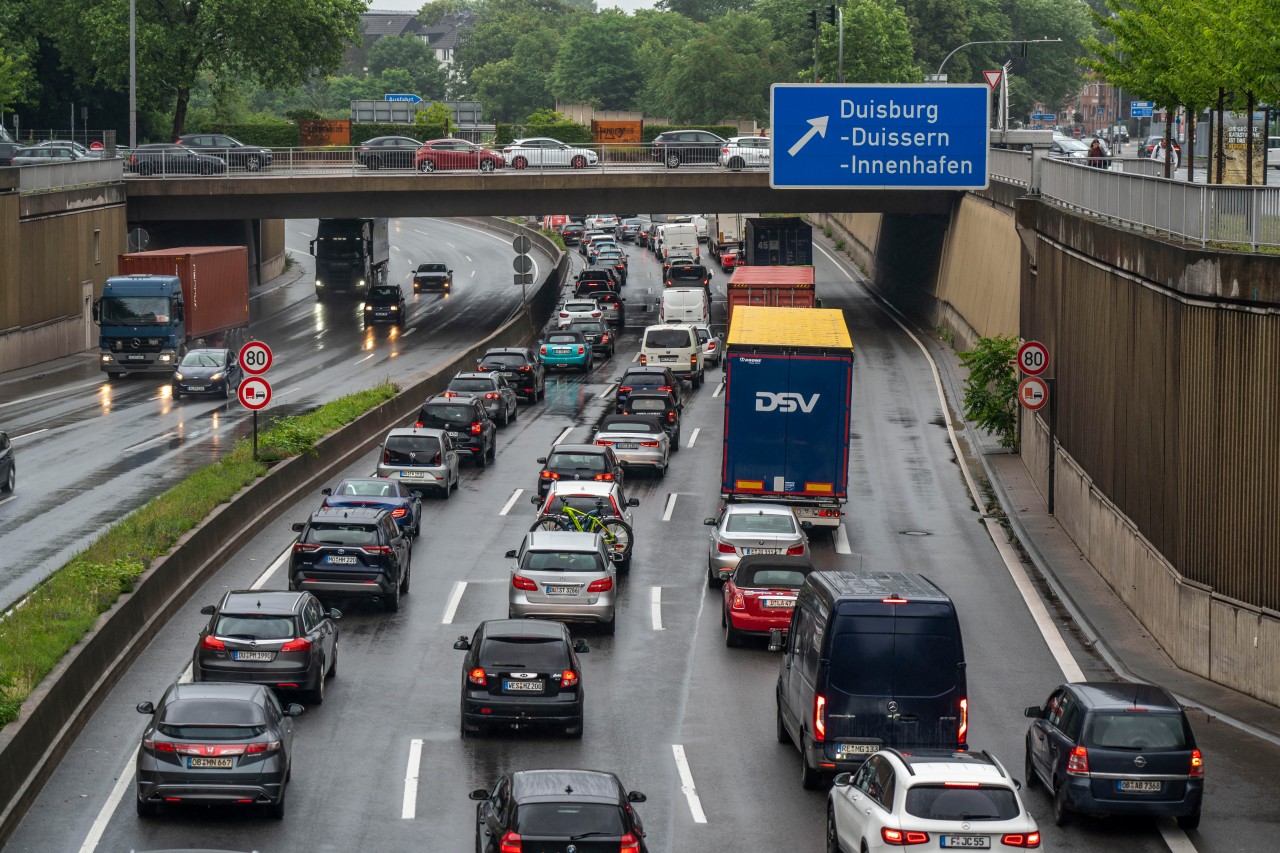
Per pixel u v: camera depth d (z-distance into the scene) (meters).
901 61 191.25
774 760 30.23
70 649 32.44
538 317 112.00
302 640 32.09
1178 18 54.47
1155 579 39.78
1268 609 34.00
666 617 41.69
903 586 28.33
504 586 44.28
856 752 27.14
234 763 25.28
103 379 83.62
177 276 84.19
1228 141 82.31
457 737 31.31
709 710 33.59
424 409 62.34
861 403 79.00
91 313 97.25
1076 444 51.62
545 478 54.03
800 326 52.53
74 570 37.59
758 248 115.62
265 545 48.25
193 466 57.28
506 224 184.88
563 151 109.94
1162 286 38.75
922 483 61.12
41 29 149.25
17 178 85.50
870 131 63.00
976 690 35.50
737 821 26.66
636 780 28.86
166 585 40.19
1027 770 29.27
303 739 30.88
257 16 140.12
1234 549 35.09
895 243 127.50
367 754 30.02
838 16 110.31
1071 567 47.75
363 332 107.81
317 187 103.62
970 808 21.39
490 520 53.09
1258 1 41.09
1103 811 26.25
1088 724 26.52
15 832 25.05
